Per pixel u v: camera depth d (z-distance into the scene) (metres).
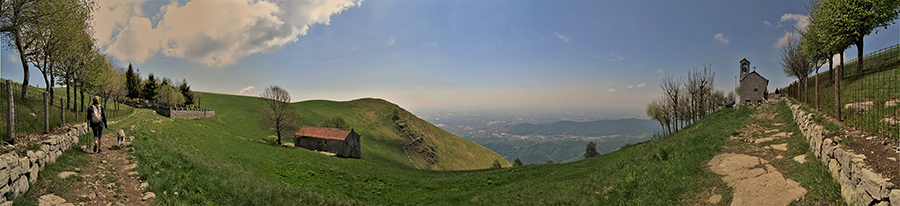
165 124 34.09
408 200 22.53
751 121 22.33
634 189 14.34
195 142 29.38
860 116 11.41
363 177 28.84
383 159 90.06
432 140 149.50
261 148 36.94
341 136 63.12
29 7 22.86
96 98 14.57
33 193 8.53
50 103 26.08
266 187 16.88
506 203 18.34
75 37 27.58
